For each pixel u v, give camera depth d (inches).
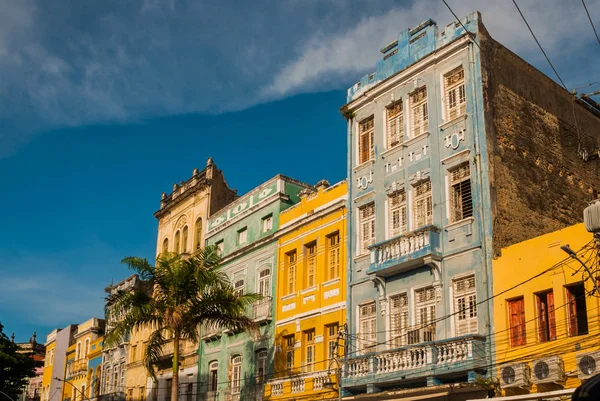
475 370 842.8
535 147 1028.5
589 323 767.1
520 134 1010.7
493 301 868.6
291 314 1220.5
